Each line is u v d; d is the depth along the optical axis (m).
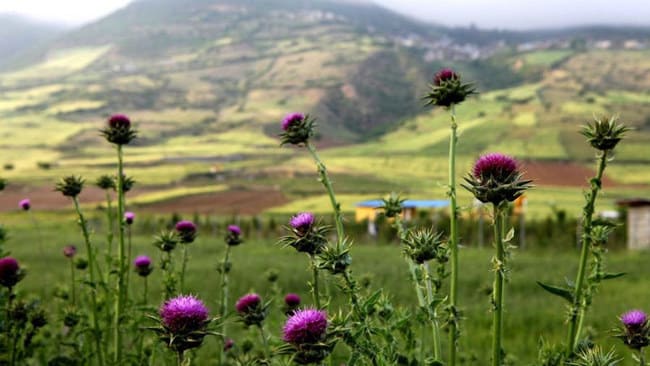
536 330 13.59
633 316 4.14
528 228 48.97
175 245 6.65
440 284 4.42
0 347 5.87
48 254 28.88
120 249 6.26
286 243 4.43
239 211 112.38
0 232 6.81
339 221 4.57
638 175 147.88
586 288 4.18
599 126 3.96
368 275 7.63
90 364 6.38
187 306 3.72
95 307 6.23
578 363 3.82
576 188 133.38
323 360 3.81
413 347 4.82
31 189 131.62
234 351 7.07
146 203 124.00
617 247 44.28
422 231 4.25
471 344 11.90
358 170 185.38
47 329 8.09
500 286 3.55
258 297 5.33
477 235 45.12
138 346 6.63
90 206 96.94
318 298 4.37
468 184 3.71
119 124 6.37
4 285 5.87
